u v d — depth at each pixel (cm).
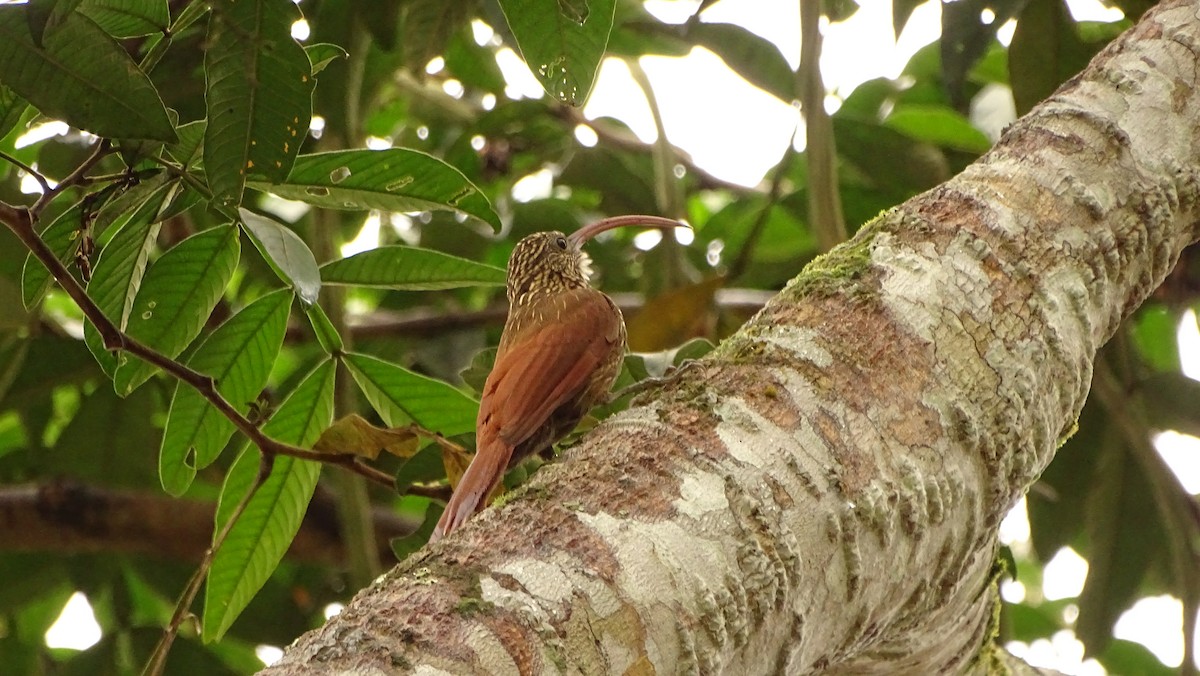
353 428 642
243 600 702
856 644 475
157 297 617
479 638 356
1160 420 929
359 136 1016
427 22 909
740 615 401
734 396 445
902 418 450
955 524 461
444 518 586
